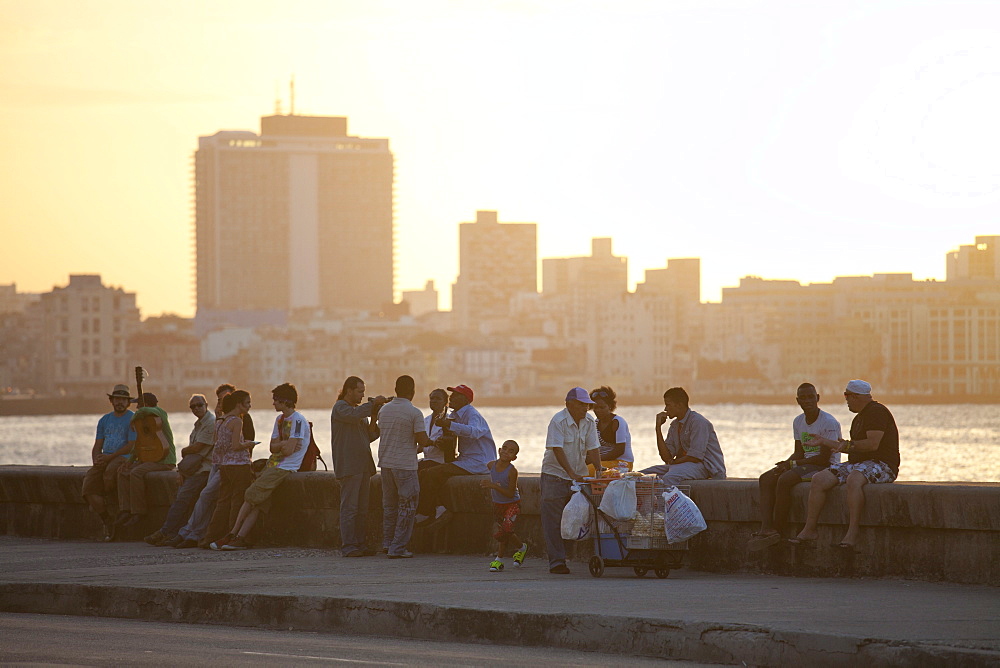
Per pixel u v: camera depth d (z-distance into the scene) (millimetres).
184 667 18094
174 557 30188
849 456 25359
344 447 30078
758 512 25984
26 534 36969
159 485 34531
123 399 35375
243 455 32438
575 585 24141
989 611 20266
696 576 26031
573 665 18406
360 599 22000
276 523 32875
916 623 19109
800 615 19891
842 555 24938
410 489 29422
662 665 18531
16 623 23156
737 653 18609
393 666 18156
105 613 24375
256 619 22797
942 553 23781
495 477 27594
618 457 28578
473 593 22906
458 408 30953
